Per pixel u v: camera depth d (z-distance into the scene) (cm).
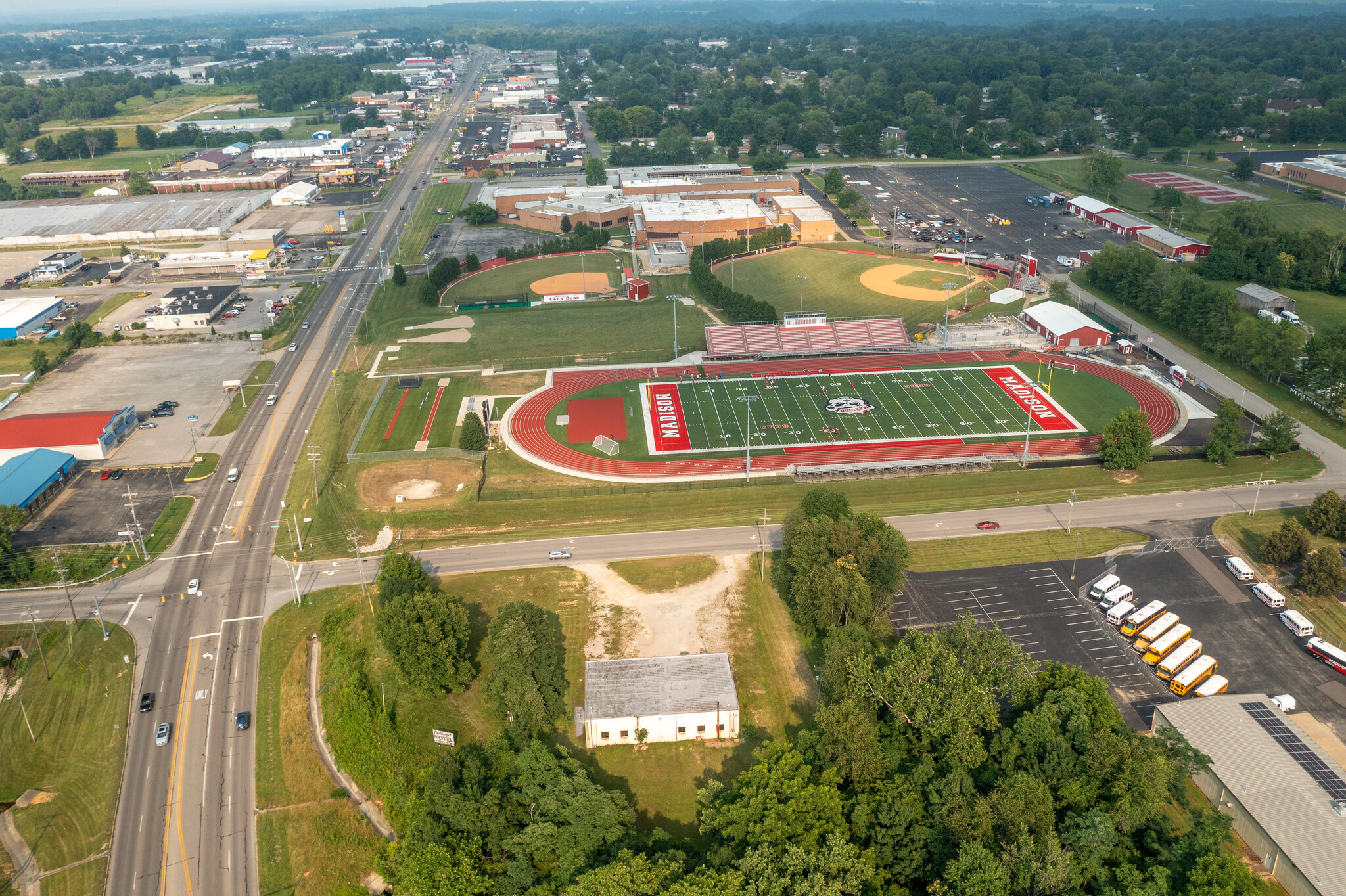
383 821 11950
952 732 11275
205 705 13775
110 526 18350
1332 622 14750
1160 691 13288
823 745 11200
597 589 15862
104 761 12850
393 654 13275
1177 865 9775
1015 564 16312
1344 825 10519
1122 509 18025
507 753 12025
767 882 9425
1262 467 19612
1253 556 16375
